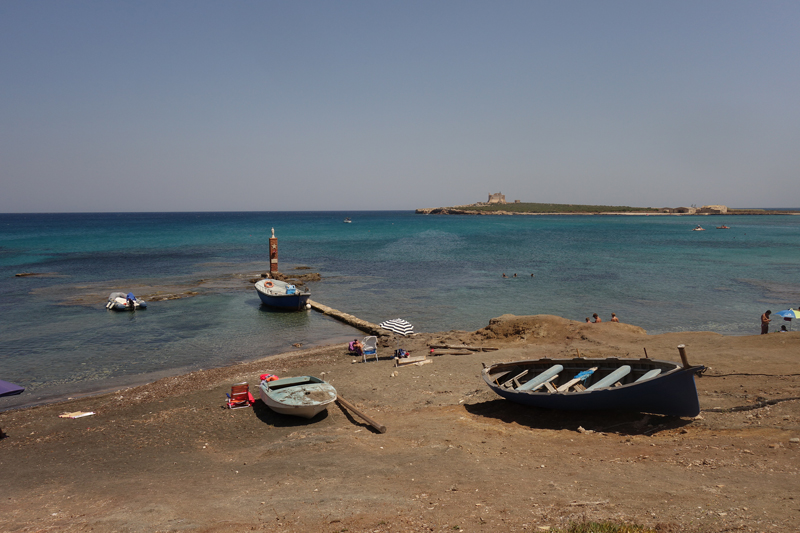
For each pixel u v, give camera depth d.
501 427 12.66
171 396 17.50
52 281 45.53
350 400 16.38
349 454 11.34
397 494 8.79
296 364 21.28
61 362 22.20
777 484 7.66
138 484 10.69
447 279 45.97
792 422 10.45
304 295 33.34
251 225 169.25
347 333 27.89
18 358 22.75
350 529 7.44
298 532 7.49
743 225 156.75
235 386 16.27
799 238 96.12
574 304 33.91
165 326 29.14
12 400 17.70
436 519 7.55
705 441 10.21
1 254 69.38
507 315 25.75
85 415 15.88
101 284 43.84
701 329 26.95
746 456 9.09
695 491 7.72
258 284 37.31
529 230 130.12
